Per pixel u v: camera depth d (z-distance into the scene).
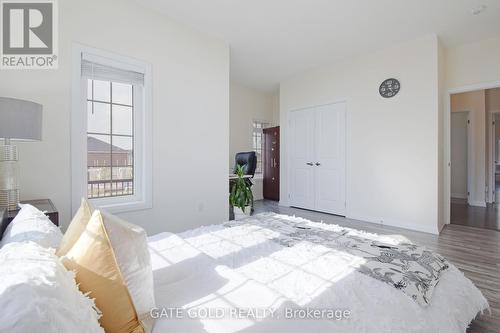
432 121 3.46
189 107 3.21
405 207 3.70
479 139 5.31
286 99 5.36
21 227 0.98
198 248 1.43
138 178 2.87
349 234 1.68
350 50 3.95
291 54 4.11
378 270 1.13
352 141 4.27
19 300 0.45
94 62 2.46
